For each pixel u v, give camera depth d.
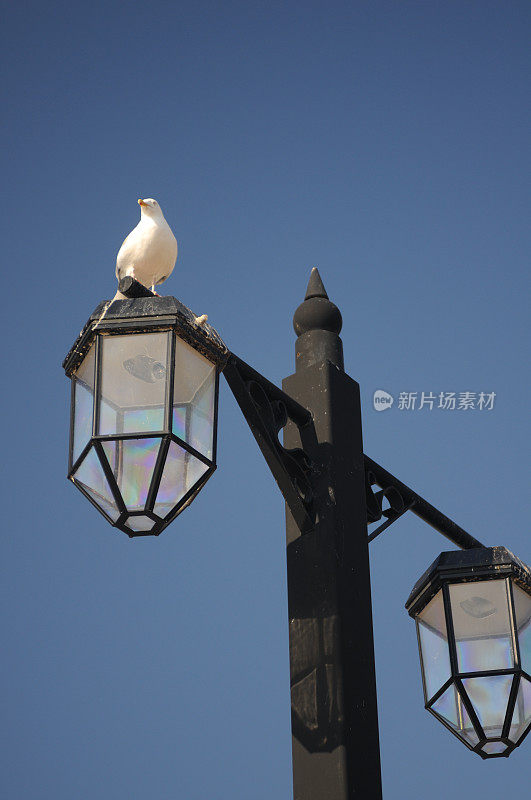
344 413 8.28
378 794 6.89
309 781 6.85
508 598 8.33
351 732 6.93
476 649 8.23
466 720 8.25
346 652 7.20
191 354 6.96
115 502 6.48
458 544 9.29
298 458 7.78
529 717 8.15
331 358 8.52
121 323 6.82
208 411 6.93
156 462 6.48
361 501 8.04
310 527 7.66
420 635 8.70
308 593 7.50
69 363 7.10
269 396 7.69
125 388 6.70
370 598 7.66
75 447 6.87
